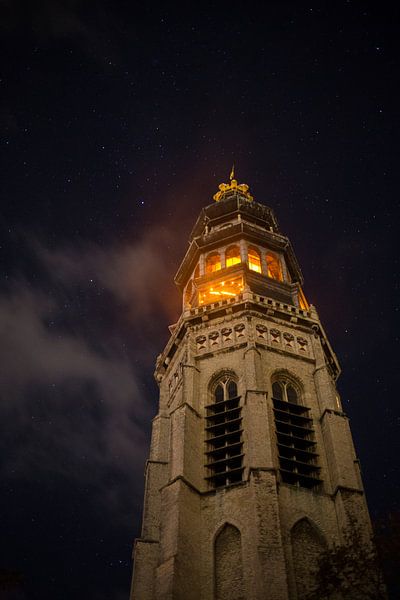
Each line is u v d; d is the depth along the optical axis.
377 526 31.70
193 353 52.91
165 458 48.19
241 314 54.75
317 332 55.62
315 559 37.09
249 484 39.75
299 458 43.81
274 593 33.50
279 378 50.22
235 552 37.81
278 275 65.81
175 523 38.75
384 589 32.59
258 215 75.00
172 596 34.88
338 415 46.38
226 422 45.66
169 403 54.34
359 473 43.44
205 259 67.31
